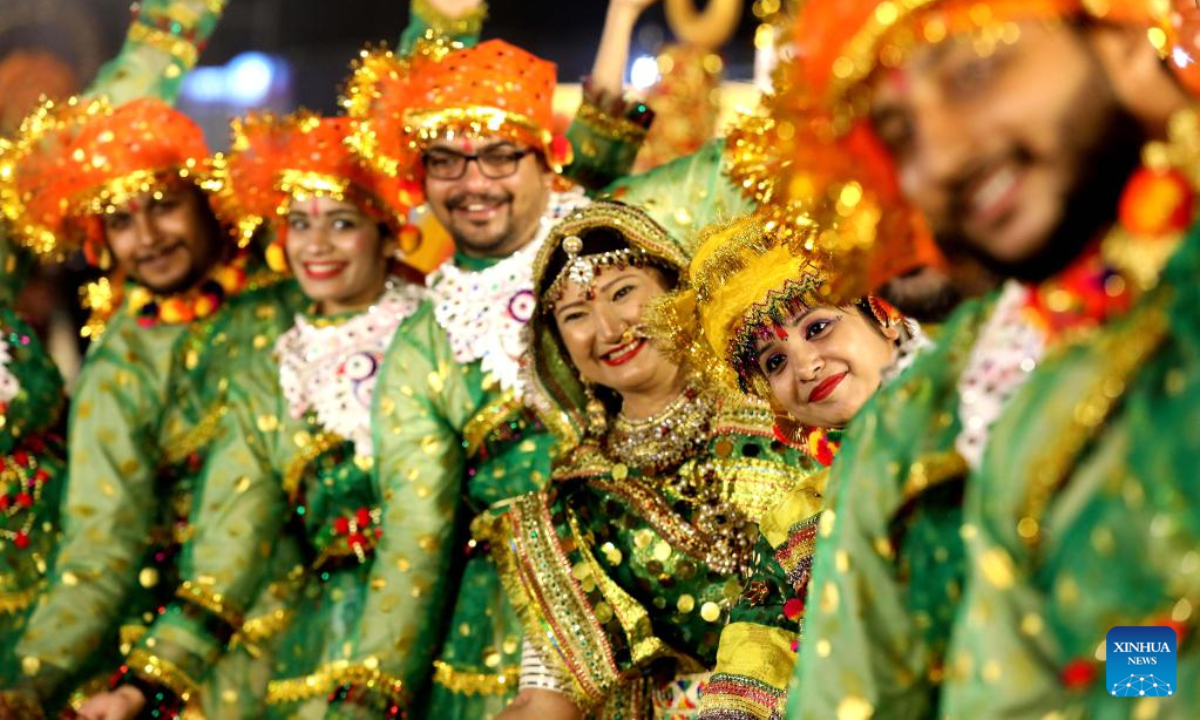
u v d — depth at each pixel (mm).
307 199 4215
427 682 4074
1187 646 1632
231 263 4703
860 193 1892
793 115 1918
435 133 3959
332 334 4324
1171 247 1634
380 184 4250
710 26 5531
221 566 4352
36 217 4598
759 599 2830
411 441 4020
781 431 2916
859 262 1964
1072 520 1666
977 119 1693
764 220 2354
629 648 3252
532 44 7773
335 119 4277
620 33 4359
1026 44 1684
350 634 4281
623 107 4312
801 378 2629
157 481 4707
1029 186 1688
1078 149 1668
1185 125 1647
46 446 4918
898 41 1731
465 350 3979
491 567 4129
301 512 4441
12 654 4652
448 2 4543
